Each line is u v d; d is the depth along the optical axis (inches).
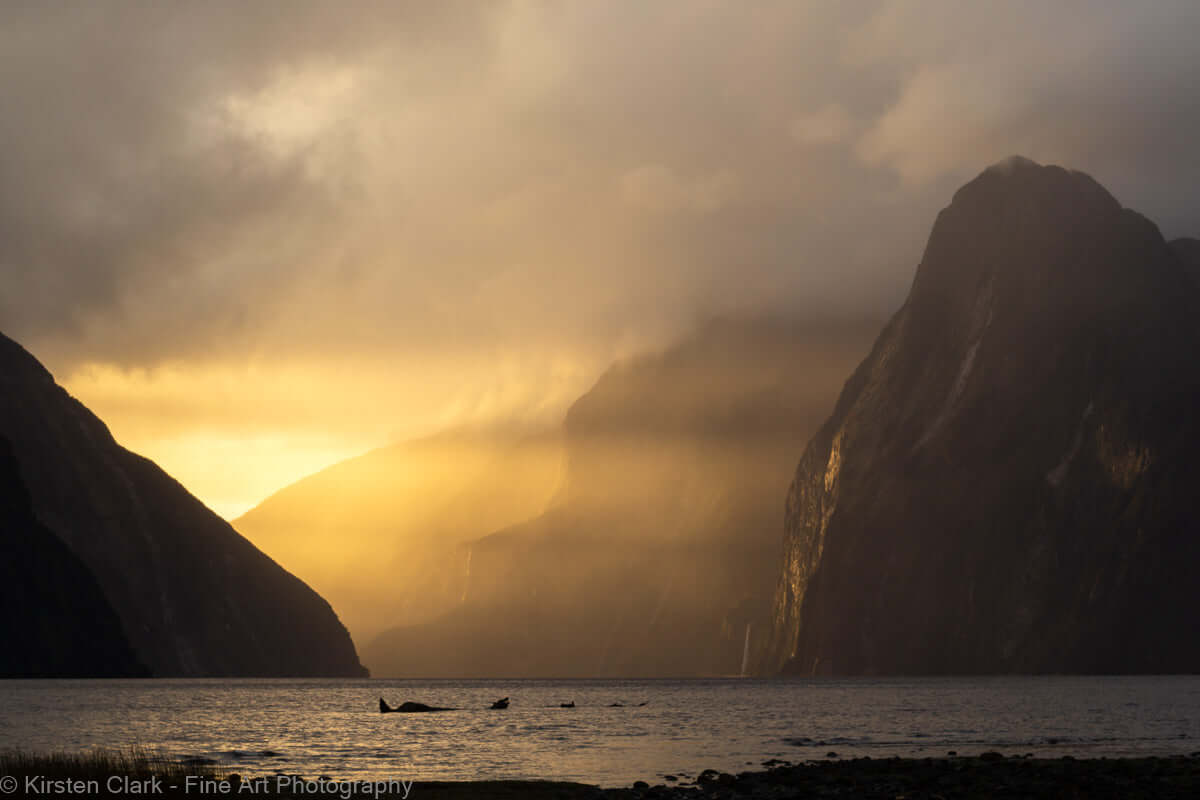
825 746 3088.1
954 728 3784.5
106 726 3762.3
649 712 5206.7
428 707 5191.9
